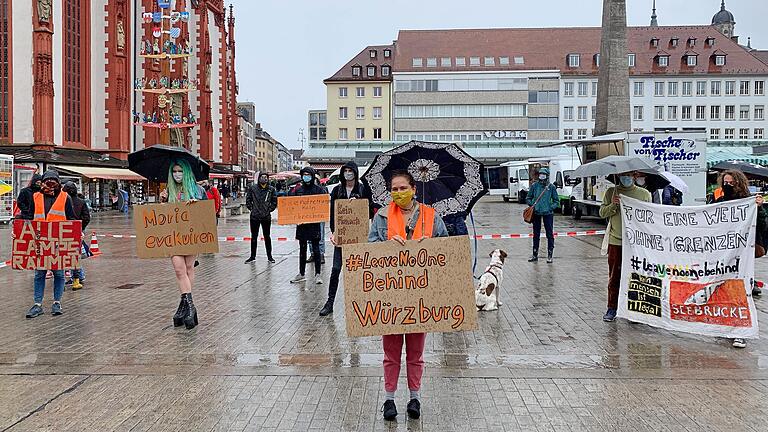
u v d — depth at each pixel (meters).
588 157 29.61
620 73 28.05
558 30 91.06
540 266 14.41
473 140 86.19
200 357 7.08
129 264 15.28
